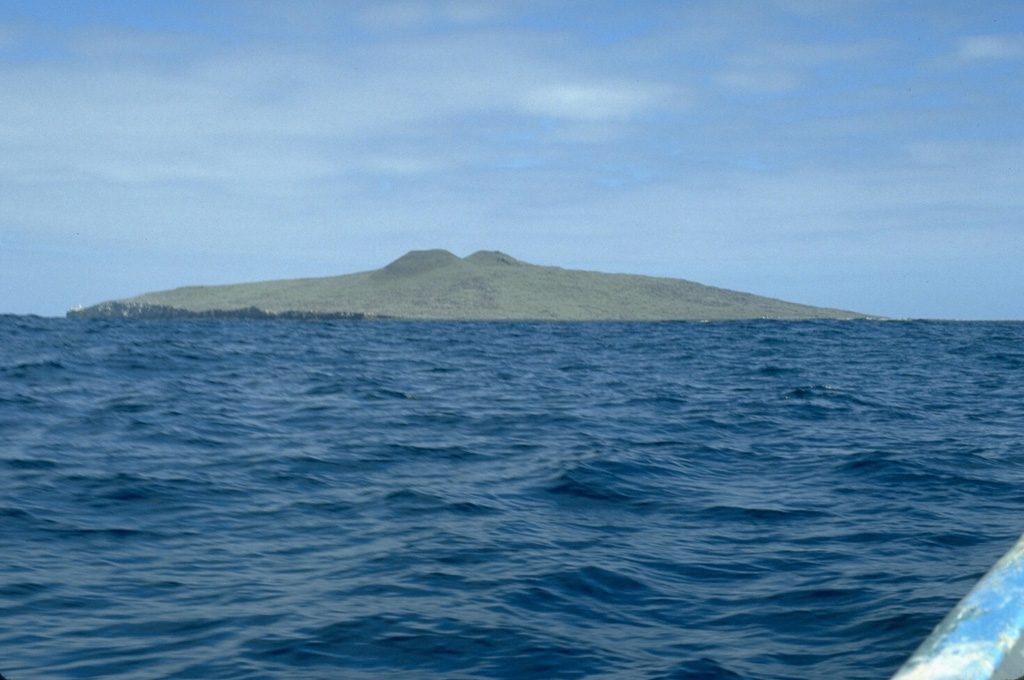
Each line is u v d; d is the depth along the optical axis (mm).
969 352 41438
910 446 14633
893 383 26547
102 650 6066
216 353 38469
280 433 16172
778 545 8727
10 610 6793
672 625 6590
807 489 11406
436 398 22094
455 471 12500
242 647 6121
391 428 16891
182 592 7246
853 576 7652
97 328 64312
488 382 26625
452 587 7359
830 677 5680
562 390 24281
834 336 57500
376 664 5879
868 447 14523
